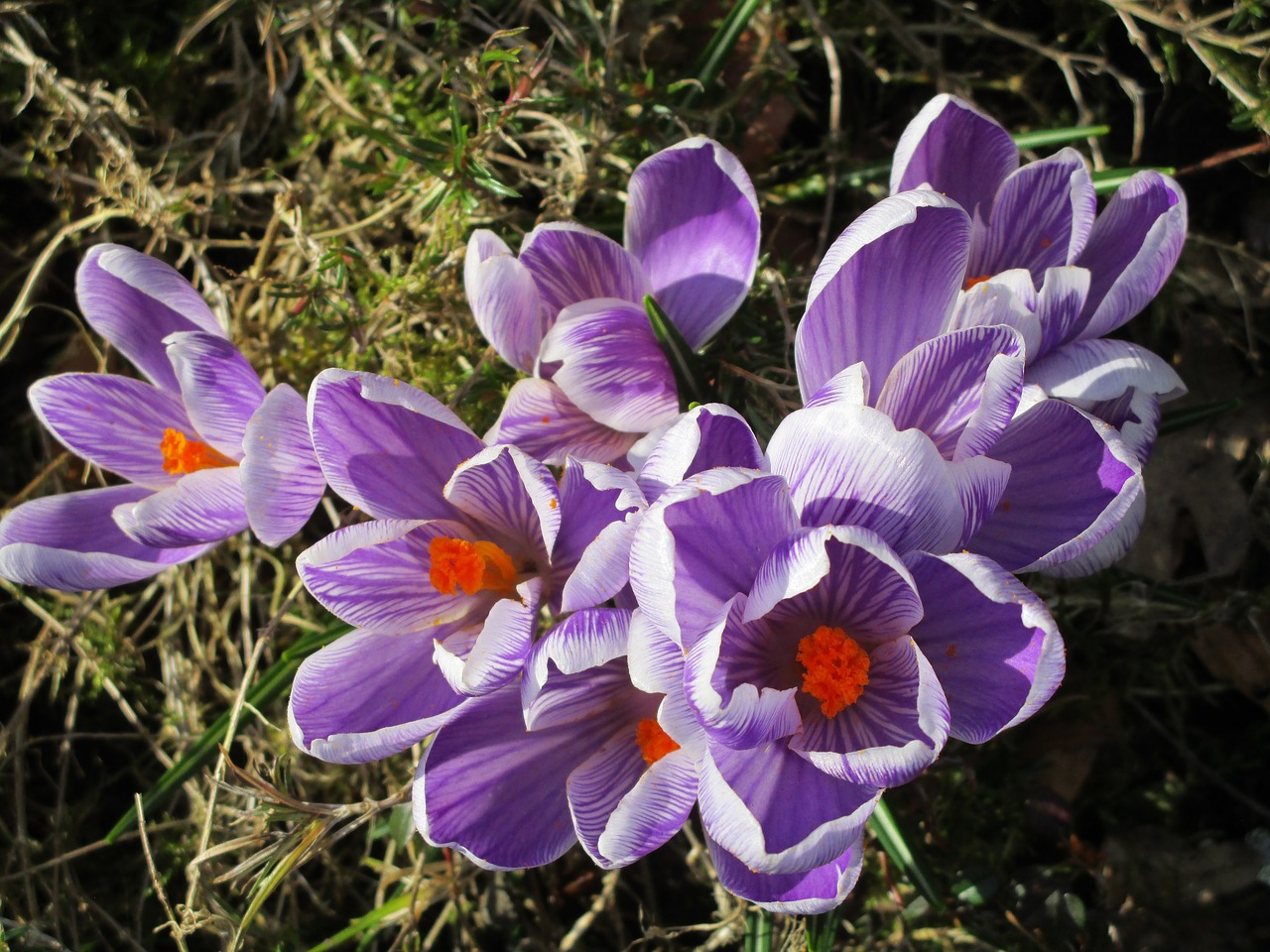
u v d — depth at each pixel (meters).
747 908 0.35
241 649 0.39
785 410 0.34
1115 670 0.38
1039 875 0.37
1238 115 0.36
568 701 0.30
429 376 0.37
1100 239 0.32
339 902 0.38
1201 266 0.39
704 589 0.28
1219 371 0.39
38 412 0.34
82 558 0.33
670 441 0.28
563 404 0.32
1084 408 0.31
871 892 0.37
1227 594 0.38
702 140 0.32
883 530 0.28
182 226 0.40
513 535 0.31
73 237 0.39
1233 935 0.37
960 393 0.29
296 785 0.38
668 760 0.29
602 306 0.32
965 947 0.36
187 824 0.37
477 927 0.37
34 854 0.37
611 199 0.39
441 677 0.31
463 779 0.30
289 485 0.31
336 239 0.39
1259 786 0.38
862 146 0.41
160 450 0.34
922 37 0.41
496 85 0.39
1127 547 0.31
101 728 0.39
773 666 0.29
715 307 0.33
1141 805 0.38
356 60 0.39
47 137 0.39
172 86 0.40
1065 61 0.38
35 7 0.39
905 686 0.28
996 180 0.32
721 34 0.37
